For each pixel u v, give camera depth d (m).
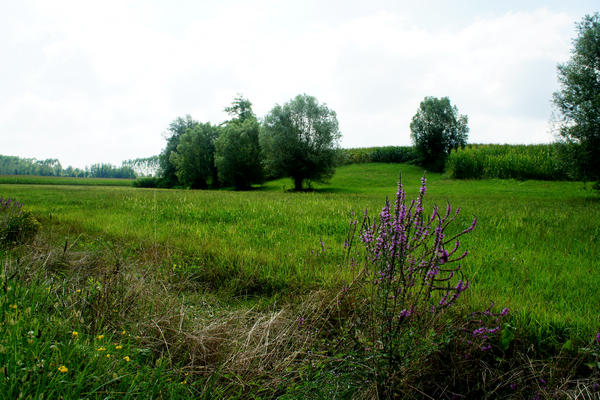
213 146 59.31
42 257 4.71
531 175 36.78
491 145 50.00
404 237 2.37
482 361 2.57
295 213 10.52
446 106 56.84
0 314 2.46
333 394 2.35
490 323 2.92
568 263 5.07
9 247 5.31
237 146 48.41
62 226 8.02
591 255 5.50
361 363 2.41
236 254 5.46
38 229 6.60
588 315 3.27
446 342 2.37
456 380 2.44
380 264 2.61
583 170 21.64
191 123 74.38
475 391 2.42
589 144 21.16
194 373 2.63
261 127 42.88
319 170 41.34
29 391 1.85
